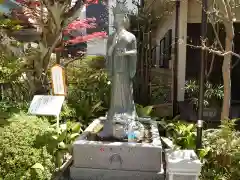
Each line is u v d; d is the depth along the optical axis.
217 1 4.73
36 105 4.51
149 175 3.86
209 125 5.96
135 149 3.92
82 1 5.68
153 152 3.89
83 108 6.42
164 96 8.23
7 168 3.37
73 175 4.01
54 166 4.00
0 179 3.33
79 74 8.66
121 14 4.18
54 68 4.49
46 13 5.96
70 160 4.59
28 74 5.70
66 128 4.73
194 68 8.01
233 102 7.78
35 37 7.69
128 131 4.28
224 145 3.77
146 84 7.83
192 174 3.00
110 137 4.34
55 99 4.52
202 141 4.20
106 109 6.74
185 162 3.01
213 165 3.84
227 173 3.62
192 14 7.70
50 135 4.02
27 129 3.78
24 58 5.77
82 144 4.02
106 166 4.00
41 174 3.49
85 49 12.80
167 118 6.72
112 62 4.32
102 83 8.02
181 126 4.97
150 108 6.25
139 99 7.83
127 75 4.36
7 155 3.42
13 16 7.88
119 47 4.17
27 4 5.98
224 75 4.36
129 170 3.95
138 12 8.41
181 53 7.65
